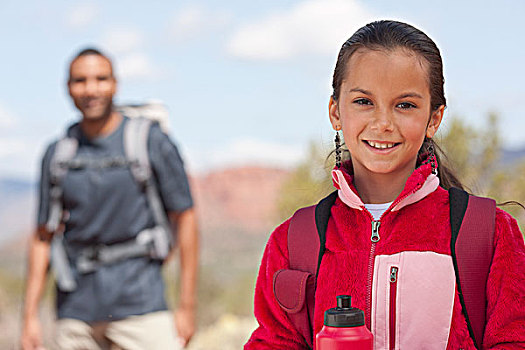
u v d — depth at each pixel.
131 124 4.29
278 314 2.01
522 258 1.77
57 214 4.34
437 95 1.85
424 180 1.84
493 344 1.75
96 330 4.23
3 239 178.38
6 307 13.43
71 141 4.31
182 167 4.31
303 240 1.98
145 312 4.19
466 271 1.78
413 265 1.80
